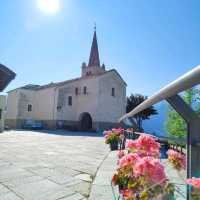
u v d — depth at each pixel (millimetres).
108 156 8820
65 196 4312
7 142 13852
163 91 1508
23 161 7617
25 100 35562
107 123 32625
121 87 35156
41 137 18812
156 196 1662
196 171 1514
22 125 33750
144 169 1709
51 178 5535
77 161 7949
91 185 4902
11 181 5184
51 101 33031
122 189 2162
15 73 11578
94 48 45125
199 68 1017
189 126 1570
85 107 33188
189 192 1510
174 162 2133
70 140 16797
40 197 4238
